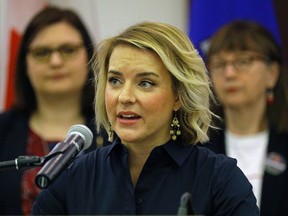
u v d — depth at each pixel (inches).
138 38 207.8
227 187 212.4
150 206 213.9
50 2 451.2
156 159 218.2
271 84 364.8
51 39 348.5
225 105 360.5
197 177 215.6
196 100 217.3
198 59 215.6
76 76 350.3
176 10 441.7
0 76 440.5
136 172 223.5
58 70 347.6
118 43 211.0
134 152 221.6
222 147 353.7
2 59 442.3
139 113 208.1
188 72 213.5
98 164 224.7
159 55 207.2
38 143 337.7
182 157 219.3
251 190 215.6
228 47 357.4
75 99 353.1
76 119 350.6
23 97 354.3
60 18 353.4
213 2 434.9
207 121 223.9
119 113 209.3
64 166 188.5
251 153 352.5
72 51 350.6
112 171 221.3
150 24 212.5
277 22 441.1
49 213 219.6
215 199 212.2
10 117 346.3
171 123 221.6
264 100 362.0
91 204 216.4
